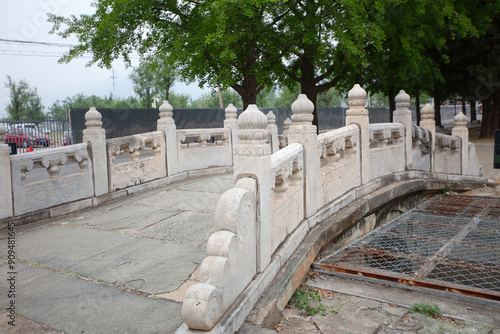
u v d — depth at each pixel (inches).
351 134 237.8
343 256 191.0
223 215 114.8
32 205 220.1
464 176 383.2
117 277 145.6
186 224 210.8
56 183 232.5
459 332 127.3
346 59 634.8
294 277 147.9
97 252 171.6
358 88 250.1
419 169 331.6
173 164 330.0
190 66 581.3
